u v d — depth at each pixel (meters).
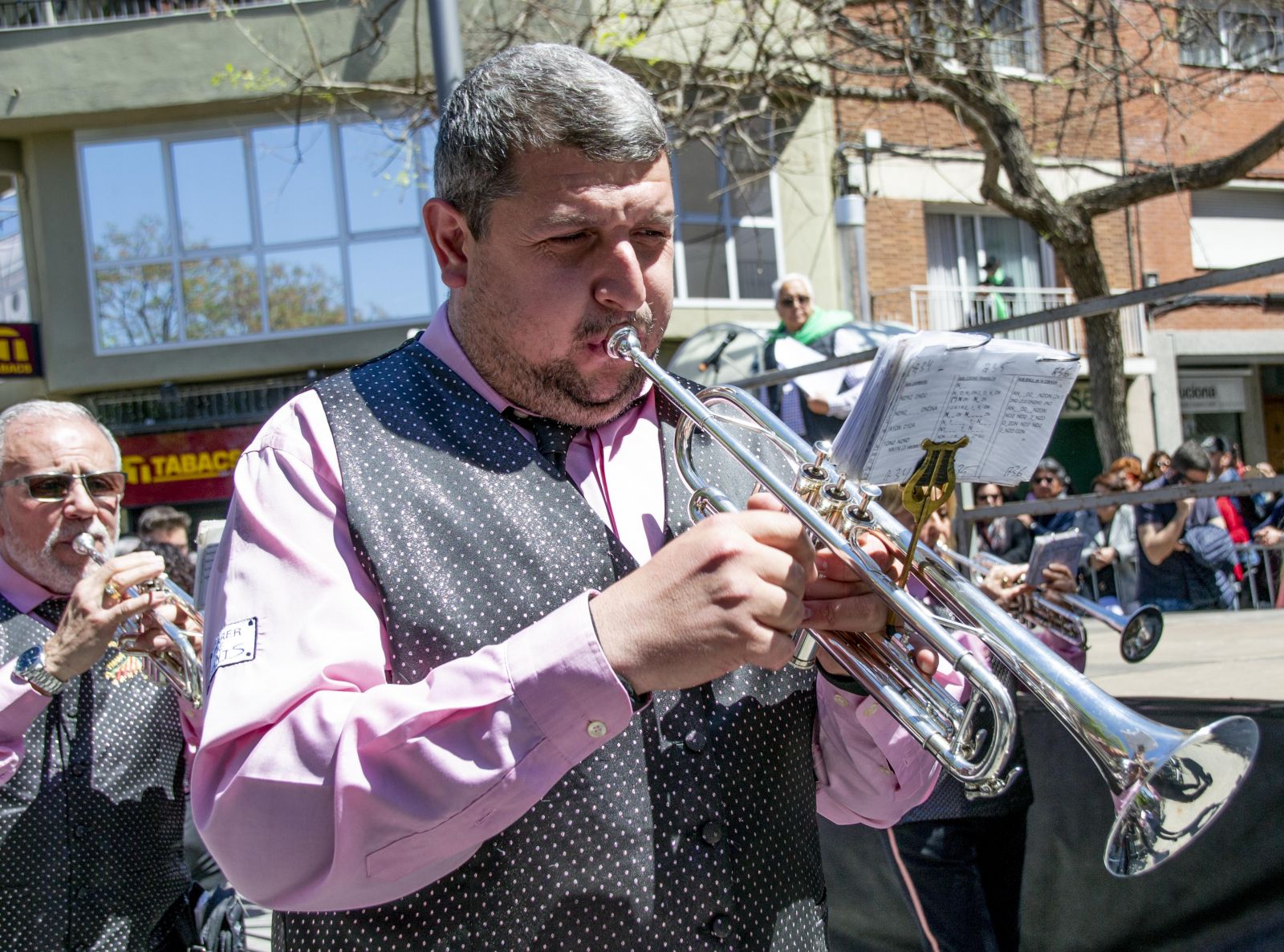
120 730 2.19
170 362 11.41
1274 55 8.55
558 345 1.34
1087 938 2.86
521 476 1.37
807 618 1.31
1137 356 13.59
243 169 11.30
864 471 1.23
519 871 1.23
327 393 1.39
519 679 1.12
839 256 11.59
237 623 1.22
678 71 7.72
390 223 11.23
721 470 1.50
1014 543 6.58
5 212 11.75
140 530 6.44
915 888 2.60
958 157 12.11
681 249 11.41
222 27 10.77
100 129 11.34
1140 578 5.63
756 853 1.32
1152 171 9.59
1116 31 7.98
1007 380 1.23
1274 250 14.29
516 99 1.29
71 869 2.09
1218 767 1.19
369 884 1.15
